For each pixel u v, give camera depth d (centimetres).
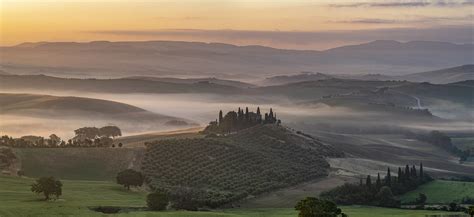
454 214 19225
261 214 18888
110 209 17900
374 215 18700
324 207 13800
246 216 17175
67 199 19588
